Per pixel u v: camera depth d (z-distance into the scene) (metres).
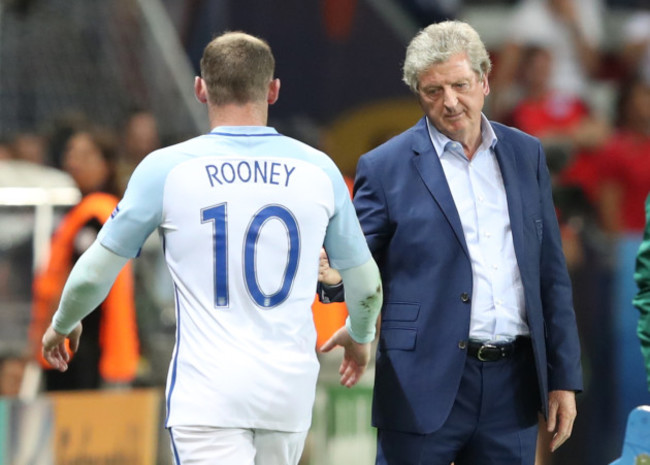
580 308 23.97
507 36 35.41
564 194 24.53
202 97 12.63
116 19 35.03
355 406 22.97
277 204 11.89
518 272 12.86
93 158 23.91
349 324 13.16
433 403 12.70
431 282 12.80
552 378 13.13
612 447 24.11
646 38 35.94
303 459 22.77
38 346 22.14
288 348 11.80
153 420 22.03
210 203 11.78
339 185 12.28
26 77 33.72
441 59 12.41
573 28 35.38
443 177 12.90
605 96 35.38
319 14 35.97
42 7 34.75
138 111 29.16
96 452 21.28
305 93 35.81
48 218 24.00
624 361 24.30
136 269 23.52
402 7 36.00
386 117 35.56
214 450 11.57
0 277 23.53
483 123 13.06
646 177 32.25
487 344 12.73
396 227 12.98
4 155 28.56
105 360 22.02
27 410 20.56
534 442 13.21
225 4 35.56
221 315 11.70
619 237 25.31
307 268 11.99
